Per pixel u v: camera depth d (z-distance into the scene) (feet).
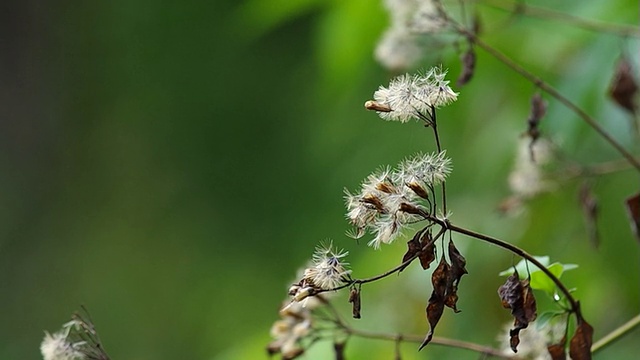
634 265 3.43
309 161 5.43
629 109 2.83
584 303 3.45
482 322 3.54
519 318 2.42
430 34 2.76
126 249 6.15
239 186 5.82
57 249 6.43
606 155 3.15
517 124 3.53
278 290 5.48
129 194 6.24
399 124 4.18
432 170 2.34
